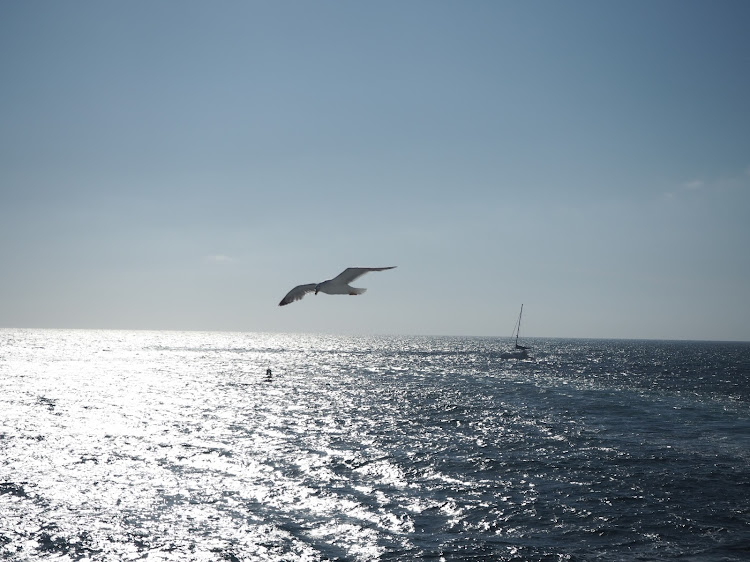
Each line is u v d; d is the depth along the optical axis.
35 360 171.00
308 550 29.48
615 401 85.56
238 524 33.03
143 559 28.52
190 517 34.09
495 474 43.16
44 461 46.16
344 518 33.91
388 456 49.19
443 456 49.06
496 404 82.50
